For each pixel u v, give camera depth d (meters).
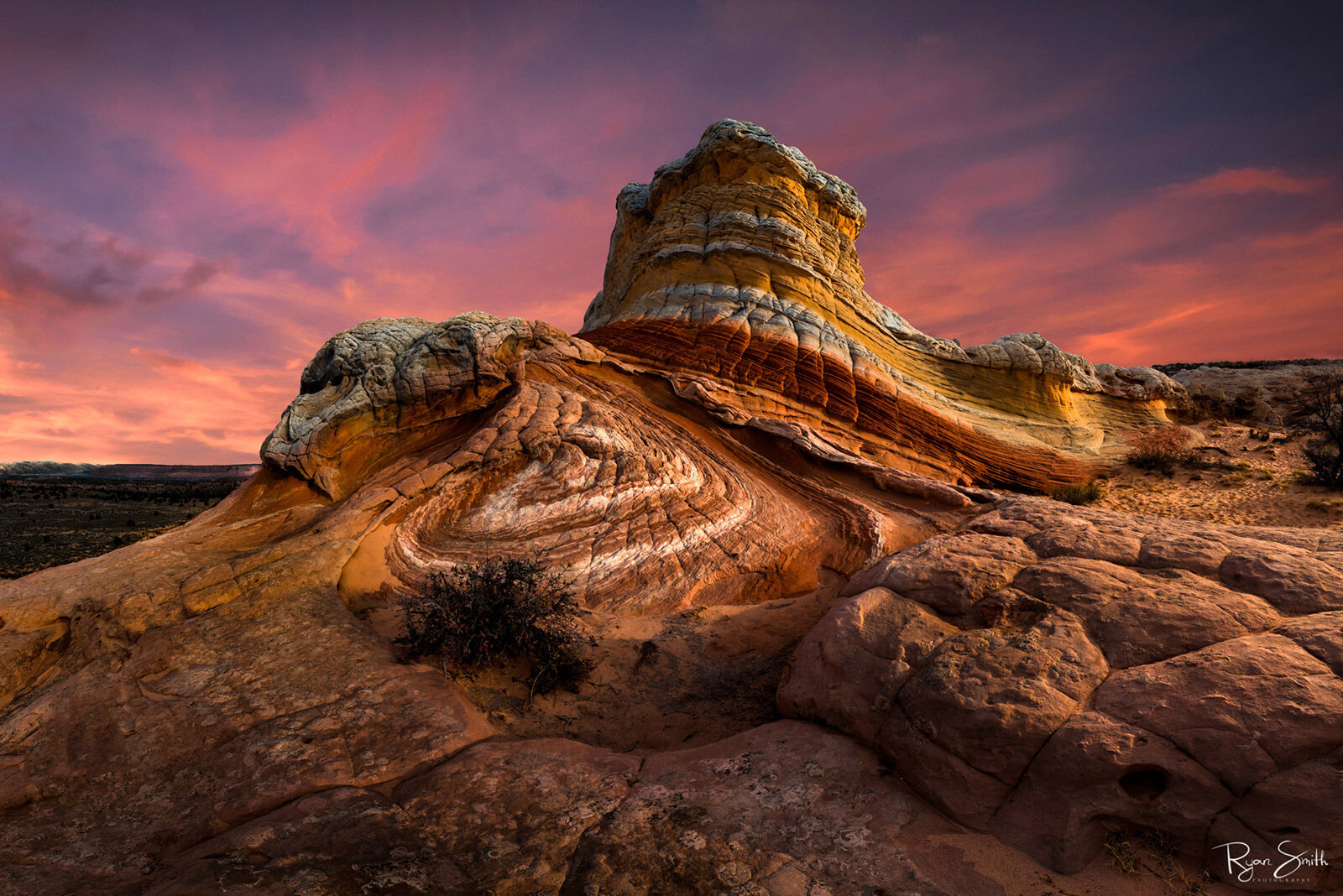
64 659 8.08
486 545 12.02
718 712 7.33
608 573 11.27
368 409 15.33
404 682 7.22
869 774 5.35
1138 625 5.54
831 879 4.21
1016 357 26.81
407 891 4.13
